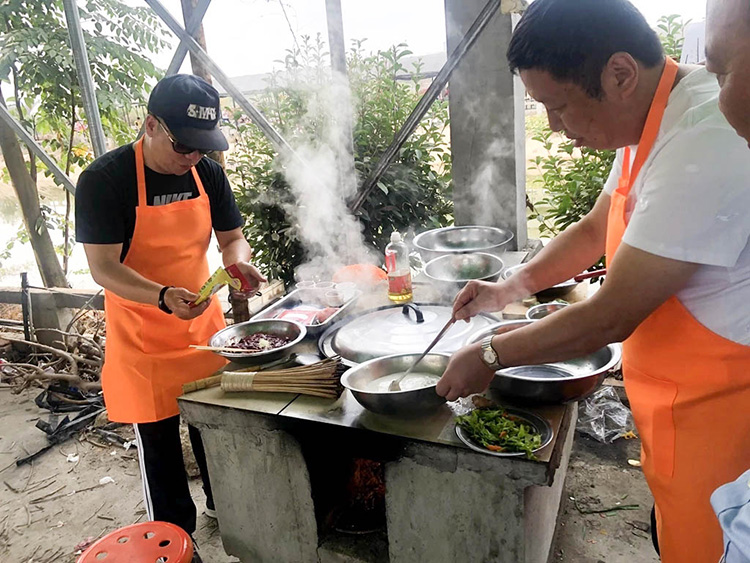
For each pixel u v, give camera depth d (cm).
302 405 182
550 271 182
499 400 176
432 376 180
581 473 270
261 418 179
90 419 355
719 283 121
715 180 107
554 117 129
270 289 374
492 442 152
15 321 468
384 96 400
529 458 145
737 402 128
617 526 238
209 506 261
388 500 174
